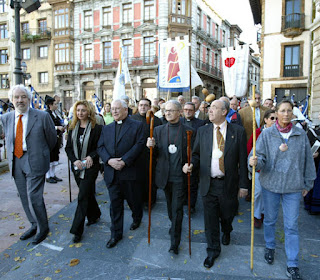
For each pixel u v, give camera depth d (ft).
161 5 78.07
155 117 16.17
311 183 9.04
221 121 9.72
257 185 12.40
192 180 14.02
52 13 91.91
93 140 11.66
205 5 90.68
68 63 90.22
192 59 83.10
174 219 10.38
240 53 21.03
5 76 104.68
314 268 9.46
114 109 11.16
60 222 13.14
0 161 23.63
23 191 11.61
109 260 10.03
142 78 81.87
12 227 12.69
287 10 59.62
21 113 11.14
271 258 9.75
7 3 100.17
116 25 83.97
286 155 8.96
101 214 14.25
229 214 9.78
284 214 9.26
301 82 59.00
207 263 9.56
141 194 12.30
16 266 9.66
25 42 97.96
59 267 9.62
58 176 22.26
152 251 10.60
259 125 16.17
